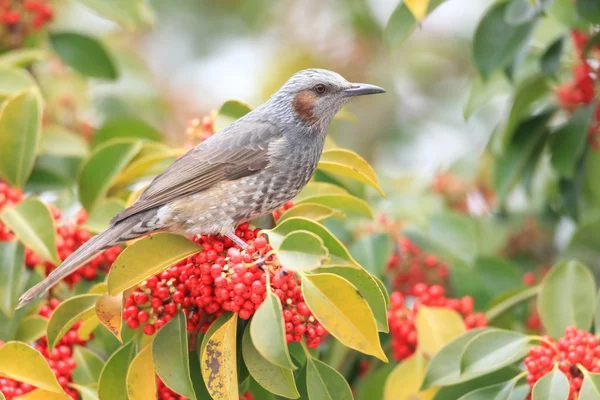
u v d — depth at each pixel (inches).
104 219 423.2
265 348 298.2
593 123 479.2
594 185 500.1
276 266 328.2
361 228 482.3
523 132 488.7
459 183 562.6
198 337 360.8
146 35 751.7
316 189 428.5
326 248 316.2
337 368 438.6
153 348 338.0
